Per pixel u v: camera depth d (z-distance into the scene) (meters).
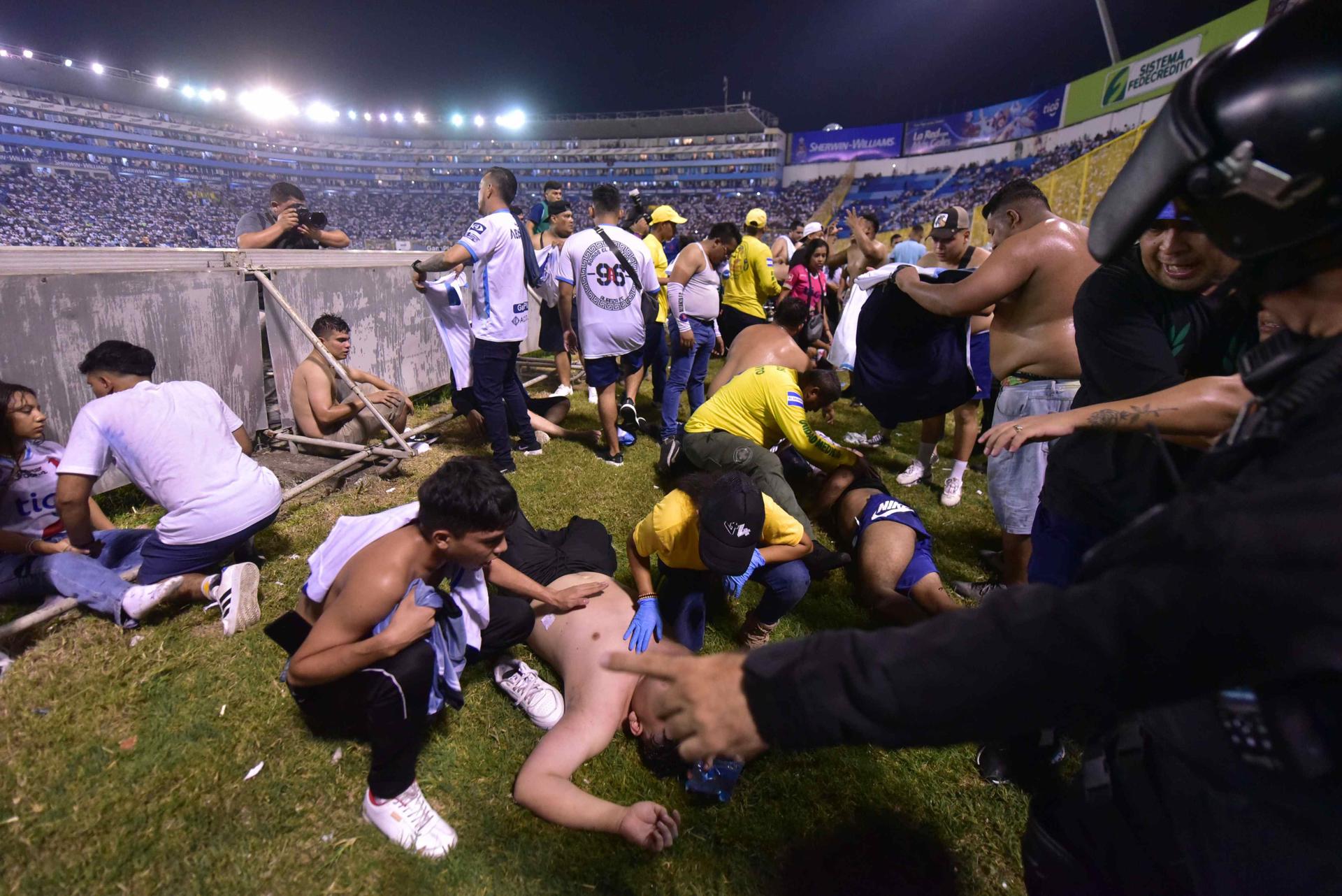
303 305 5.39
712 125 59.78
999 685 0.69
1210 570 0.61
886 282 3.75
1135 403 1.73
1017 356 3.02
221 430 3.09
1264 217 0.69
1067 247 2.80
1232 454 0.75
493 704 2.68
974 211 40.50
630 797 2.32
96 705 2.47
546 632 2.73
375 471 4.70
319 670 2.01
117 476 4.12
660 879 2.05
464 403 5.40
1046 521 2.39
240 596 2.89
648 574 2.88
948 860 2.19
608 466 5.14
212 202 54.75
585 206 62.91
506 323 4.63
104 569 2.95
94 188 47.12
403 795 2.11
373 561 2.03
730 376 4.55
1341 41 0.64
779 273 9.47
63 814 2.07
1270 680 0.66
